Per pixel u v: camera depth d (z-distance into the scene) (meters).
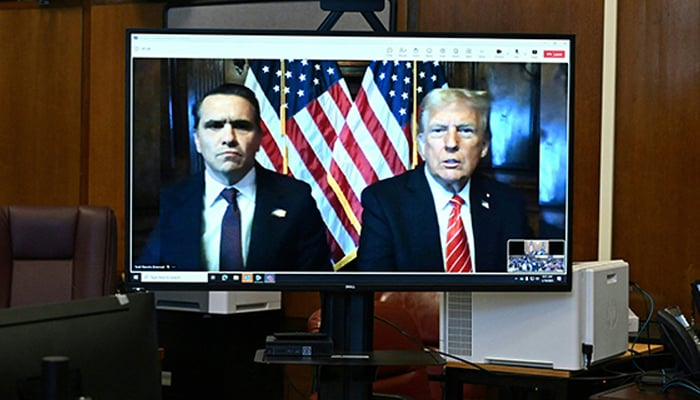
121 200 5.47
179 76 2.64
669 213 4.39
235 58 2.65
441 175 2.69
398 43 2.69
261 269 2.65
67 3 5.57
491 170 2.71
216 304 4.40
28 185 5.65
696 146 4.34
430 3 4.82
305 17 4.99
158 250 2.63
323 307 2.71
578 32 4.54
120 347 1.70
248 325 4.59
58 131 5.60
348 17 4.90
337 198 2.67
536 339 2.97
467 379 3.06
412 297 4.22
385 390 3.45
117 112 5.48
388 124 2.69
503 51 2.71
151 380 1.77
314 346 2.55
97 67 5.52
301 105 2.67
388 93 2.68
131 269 2.63
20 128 5.66
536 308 2.98
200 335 4.54
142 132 2.64
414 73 2.69
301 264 2.66
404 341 3.49
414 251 2.68
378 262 2.67
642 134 4.45
